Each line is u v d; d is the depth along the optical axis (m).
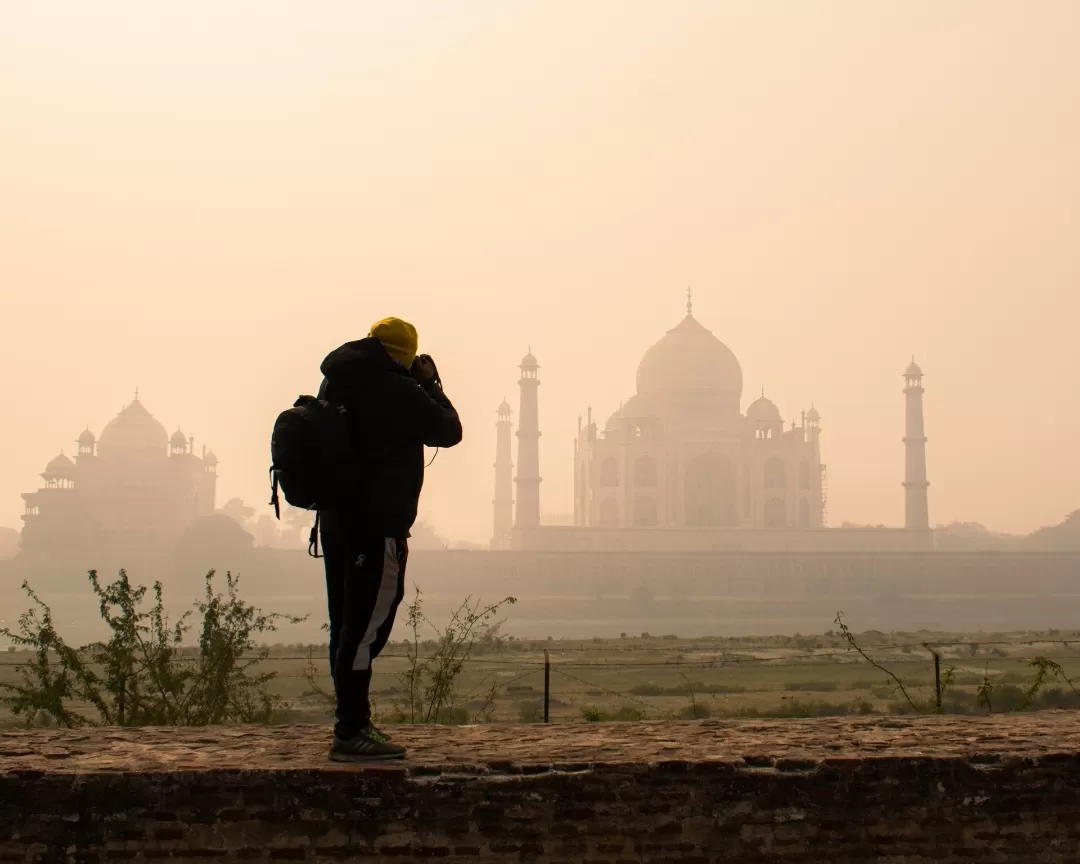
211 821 6.00
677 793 6.23
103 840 5.94
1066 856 6.40
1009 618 118.12
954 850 6.34
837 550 143.75
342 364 6.72
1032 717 8.24
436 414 6.85
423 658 33.81
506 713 27.97
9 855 5.91
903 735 7.27
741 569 133.25
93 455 173.75
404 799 6.09
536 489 150.50
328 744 7.05
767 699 31.27
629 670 40.25
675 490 153.38
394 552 6.77
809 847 6.25
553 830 6.13
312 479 6.62
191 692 16.06
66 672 15.63
